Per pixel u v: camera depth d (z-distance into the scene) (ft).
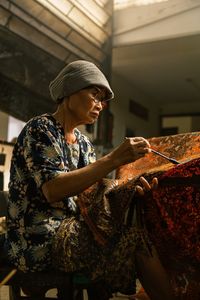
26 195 4.43
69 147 4.72
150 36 14.71
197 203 3.95
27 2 10.20
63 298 4.17
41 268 4.25
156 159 5.34
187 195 3.99
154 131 26.32
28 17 10.41
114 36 15.30
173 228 4.02
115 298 6.46
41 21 10.87
